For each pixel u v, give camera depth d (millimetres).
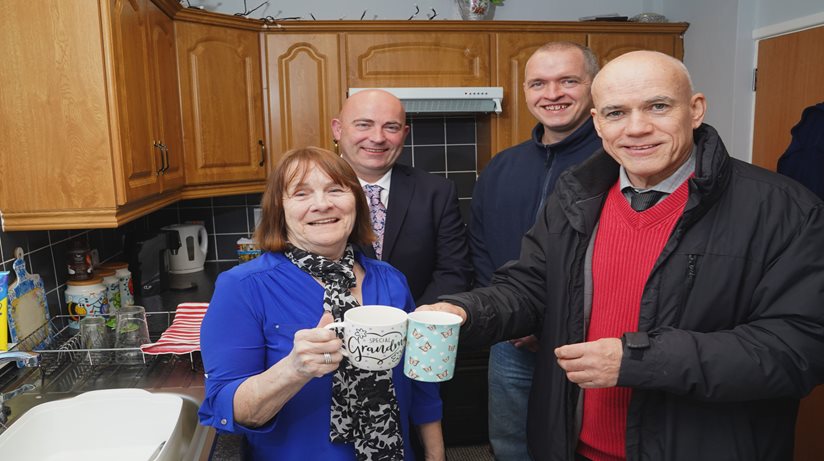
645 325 1117
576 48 1675
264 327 1015
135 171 1731
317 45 2707
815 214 1030
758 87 2596
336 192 1037
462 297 1281
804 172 1909
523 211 1740
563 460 1265
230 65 2543
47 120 1538
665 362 998
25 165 1548
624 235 1202
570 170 1311
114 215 1595
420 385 1223
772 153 2525
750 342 1003
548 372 1296
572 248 1273
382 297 1127
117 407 1312
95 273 2088
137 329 1681
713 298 1065
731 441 1065
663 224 1150
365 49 2730
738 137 2668
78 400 1291
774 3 2486
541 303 1384
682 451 1078
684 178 1146
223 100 2525
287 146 2752
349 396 1008
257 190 2742
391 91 2705
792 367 993
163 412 1316
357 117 1809
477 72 2818
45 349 1691
